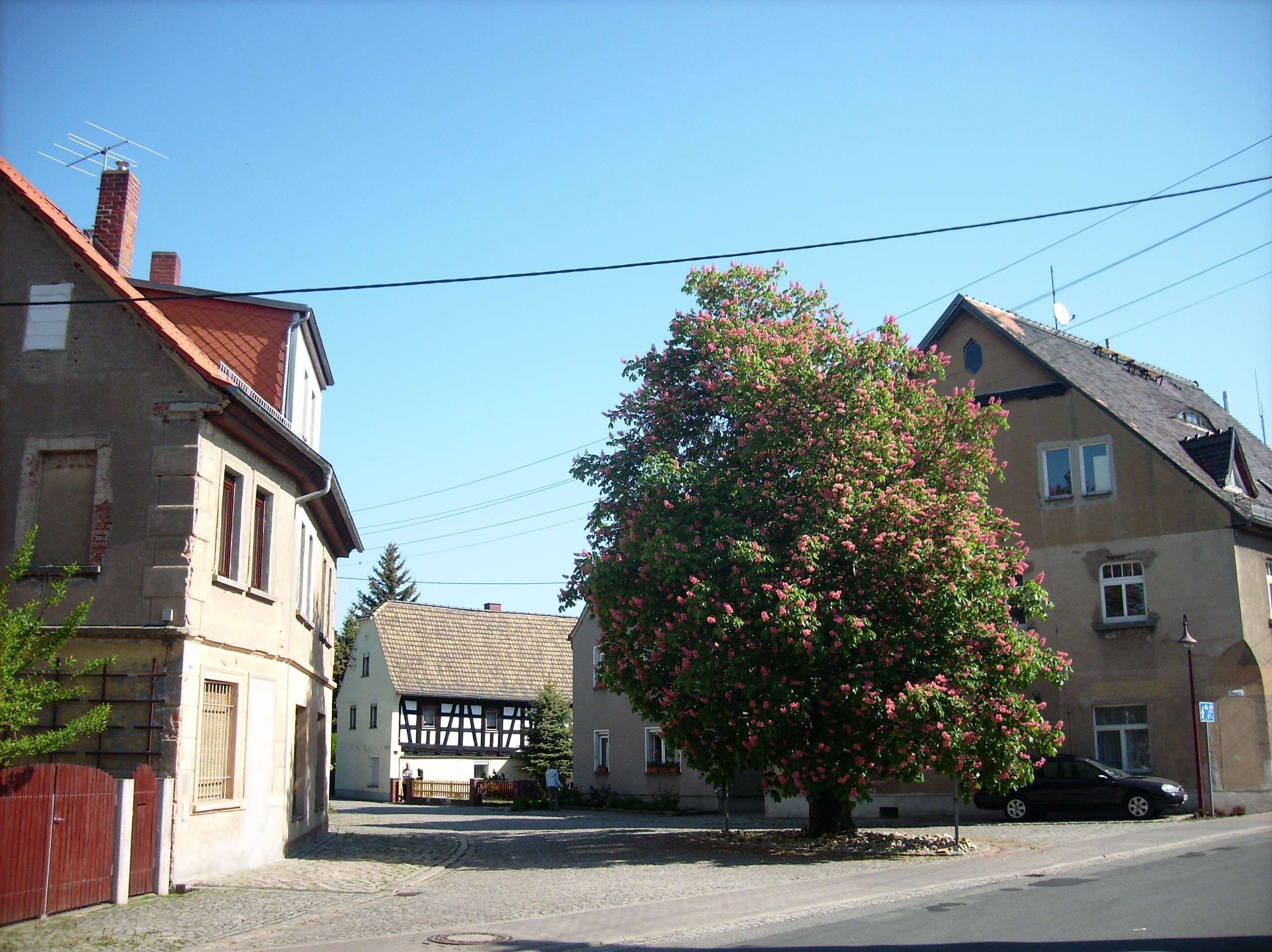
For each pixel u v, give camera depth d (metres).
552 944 10.93
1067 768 25.91
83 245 16.30
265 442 17.66
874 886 14.65
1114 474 28.25
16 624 12.52
